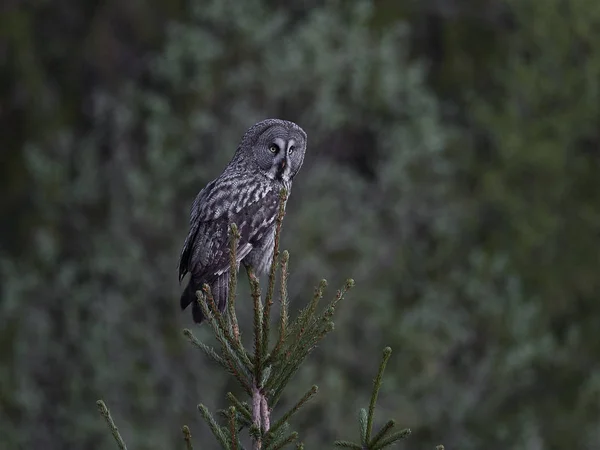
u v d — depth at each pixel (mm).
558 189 26688
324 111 22031
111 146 24875
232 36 23594
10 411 22812
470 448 21875
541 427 24578
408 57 28266
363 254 21812
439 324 22781
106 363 21703
